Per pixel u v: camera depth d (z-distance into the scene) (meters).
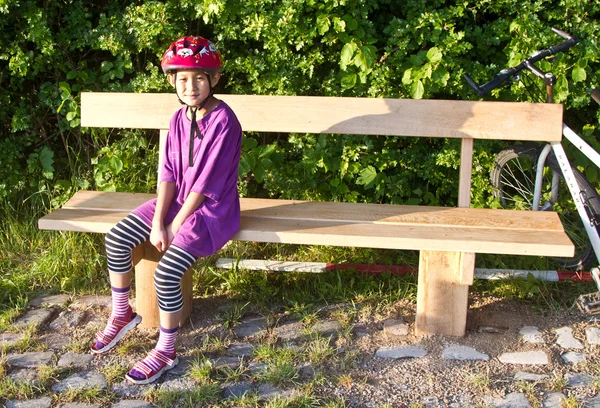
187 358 3.23
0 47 4.35
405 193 4.45
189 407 2.87
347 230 3.16
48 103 4.50
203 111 3.10
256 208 3.49
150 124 3.76
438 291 3.35
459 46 4.05
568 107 4.29
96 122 3.80
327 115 3.66
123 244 3.13
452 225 3.26
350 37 4.10
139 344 3.35
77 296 3.88
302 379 3.05
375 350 3.30
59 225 3.25
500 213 3.46
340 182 4.35
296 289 3.91
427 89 4.07
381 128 3.62
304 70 4.22
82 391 2.97
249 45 4.47
